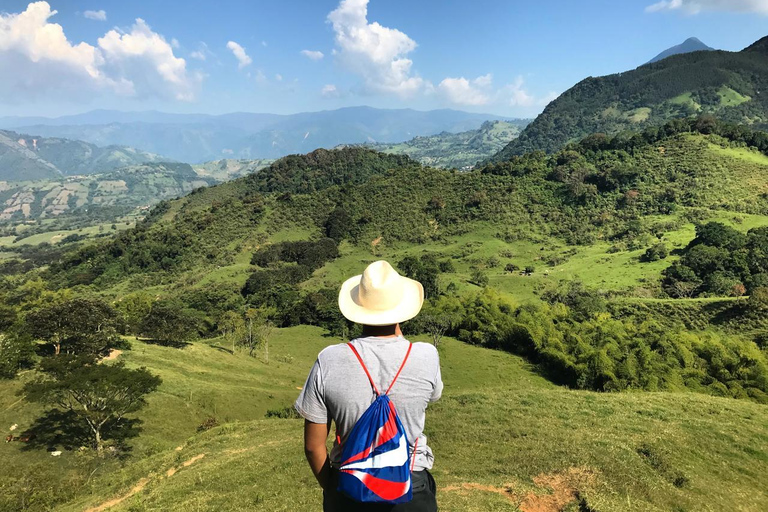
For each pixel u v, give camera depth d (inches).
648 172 5846.5
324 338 3129.9
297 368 2438.5
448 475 384.2
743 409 679.7
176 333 2222.0
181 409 1478.8
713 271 3398.1
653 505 320.8
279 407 1675.7
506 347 2325.3
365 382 91.4
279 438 750.5
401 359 95.1
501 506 299.1
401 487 85.2
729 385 1454.2
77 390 1124.5
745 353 1529.3
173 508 440.8
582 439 487.2
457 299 2928.2
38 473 898.7
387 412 88.3
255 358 2468.0
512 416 637.3
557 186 6058.1
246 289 4758.9
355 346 97.4
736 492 392.2
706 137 6250.0
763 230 3806.6
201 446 791.7
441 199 6274.6
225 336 2933.1
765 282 2974.9
